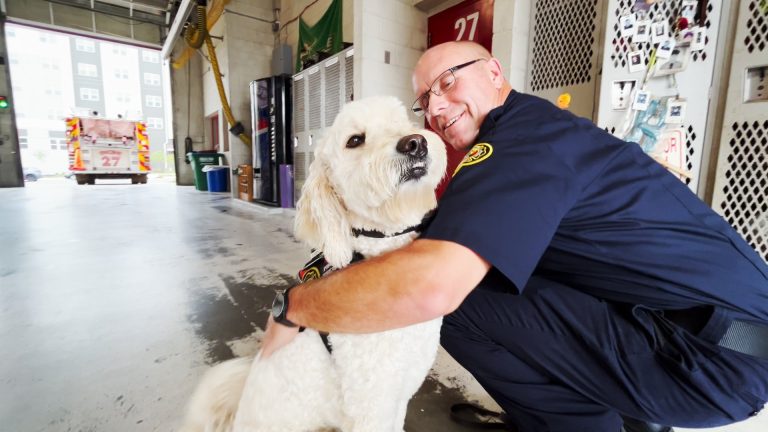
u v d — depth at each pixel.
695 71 1.41
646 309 0.82
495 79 1.17
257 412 0.88
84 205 6.19
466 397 1.35
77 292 2.31
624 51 1.57
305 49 5.88
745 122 1.33
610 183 0.77
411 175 0.87
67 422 1.18
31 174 14.91
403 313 0.70
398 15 3.27
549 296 0.94
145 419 1.20
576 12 2.09
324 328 0.79
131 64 33.16
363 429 0.82
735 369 0.73
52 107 31.23
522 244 0.66
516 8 2.27
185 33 8.28
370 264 0.74
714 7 1.35
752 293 0.76
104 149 10.98
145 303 2.15
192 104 10.51
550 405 1.01
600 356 0.86
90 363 1.52
